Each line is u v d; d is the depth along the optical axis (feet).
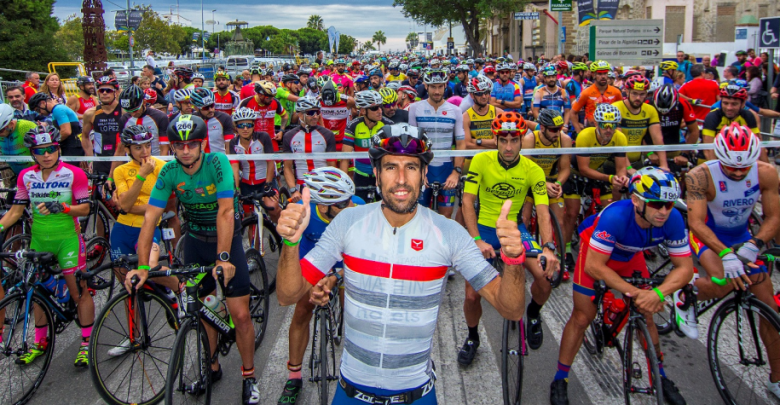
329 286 9.03
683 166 21.44
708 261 12.44
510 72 32.53
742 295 11.20
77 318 13.83
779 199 12.24
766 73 36.63
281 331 15.37
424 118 18.85
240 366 13.47
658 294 9.97
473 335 13.32
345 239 7.16
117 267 14.40
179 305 11.51
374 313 7.03
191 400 11.03
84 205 13.50
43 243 13.29
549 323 15.29
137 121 19.21
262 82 25.31
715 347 11.60
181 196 11.32
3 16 102.47
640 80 18.83
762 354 11.59
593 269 10.48
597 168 18.66
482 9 123.24
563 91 31.68
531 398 11.92
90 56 74.84
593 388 12.25
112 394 11.45
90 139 24.13
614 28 48.65
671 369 12.90
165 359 12.99
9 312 12.36
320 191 9.80
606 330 11.27
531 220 18.19
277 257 18.65
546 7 120.37
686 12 111.24
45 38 102.83
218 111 20.94
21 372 13.08
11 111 17.52
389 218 7.06
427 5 132.57
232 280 11.44
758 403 11.23
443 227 7.09
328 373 11.77
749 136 11.48
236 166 18.60
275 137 26.37
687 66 43.93
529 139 17.35
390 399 7.24
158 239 14.65
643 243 10.58
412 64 47.44
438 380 12.64
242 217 18.12
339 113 24.22
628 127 19.77
